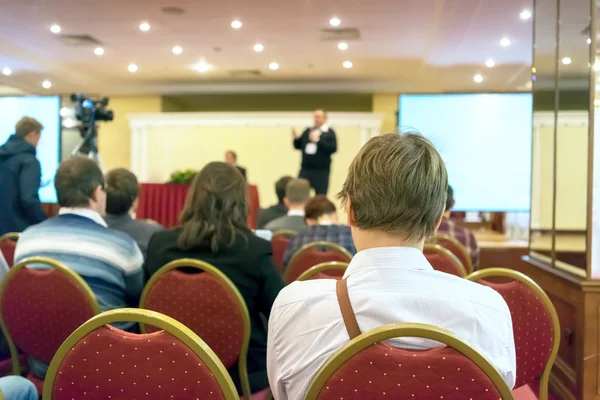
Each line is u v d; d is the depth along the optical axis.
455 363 0.82
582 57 2.43
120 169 2.44
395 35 6.60
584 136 2.38
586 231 2.35
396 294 0.88
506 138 6.69
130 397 0.94
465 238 3.40
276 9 5.70
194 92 10.42
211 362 0.92
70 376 0.95
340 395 0.85
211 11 5.78
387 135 0.98
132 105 10.68
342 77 9.27
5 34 6.79
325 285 0.94
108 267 1.82
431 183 0.92
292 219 3.60
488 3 5.33
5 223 3.64
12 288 1.67
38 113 5.76
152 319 0.93
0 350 2.05
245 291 1.67
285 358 0.94
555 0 2.88
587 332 2.33
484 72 8.45
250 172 9.62
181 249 1.70
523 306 1.60
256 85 10.01
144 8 5.72
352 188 0.96
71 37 6.90
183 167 9.71
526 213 6.67
